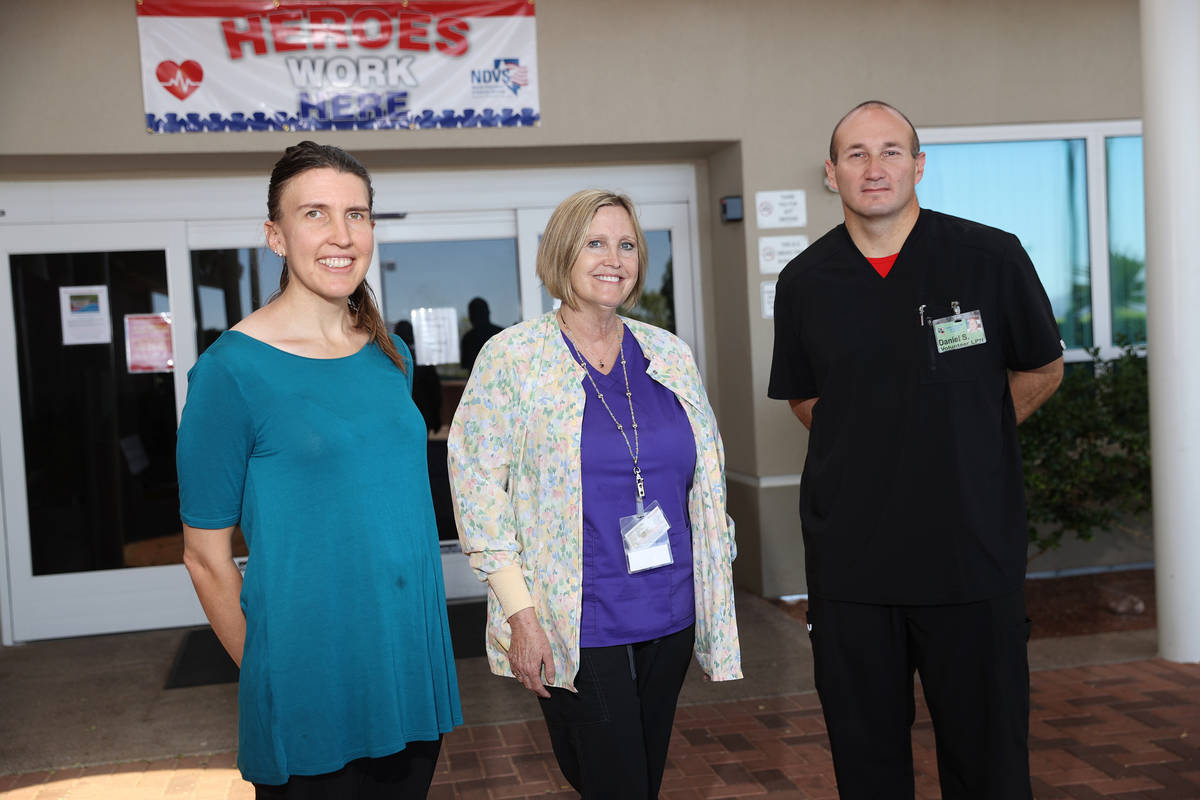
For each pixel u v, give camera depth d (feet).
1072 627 17.57
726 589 8.05
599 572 7.61
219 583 6.18
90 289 19.10
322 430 6.13
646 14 18.98
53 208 18.88
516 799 11.36
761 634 17.53
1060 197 21.06
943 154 20.67
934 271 8.12
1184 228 14.53
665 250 21.34
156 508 19.45
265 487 6.06
